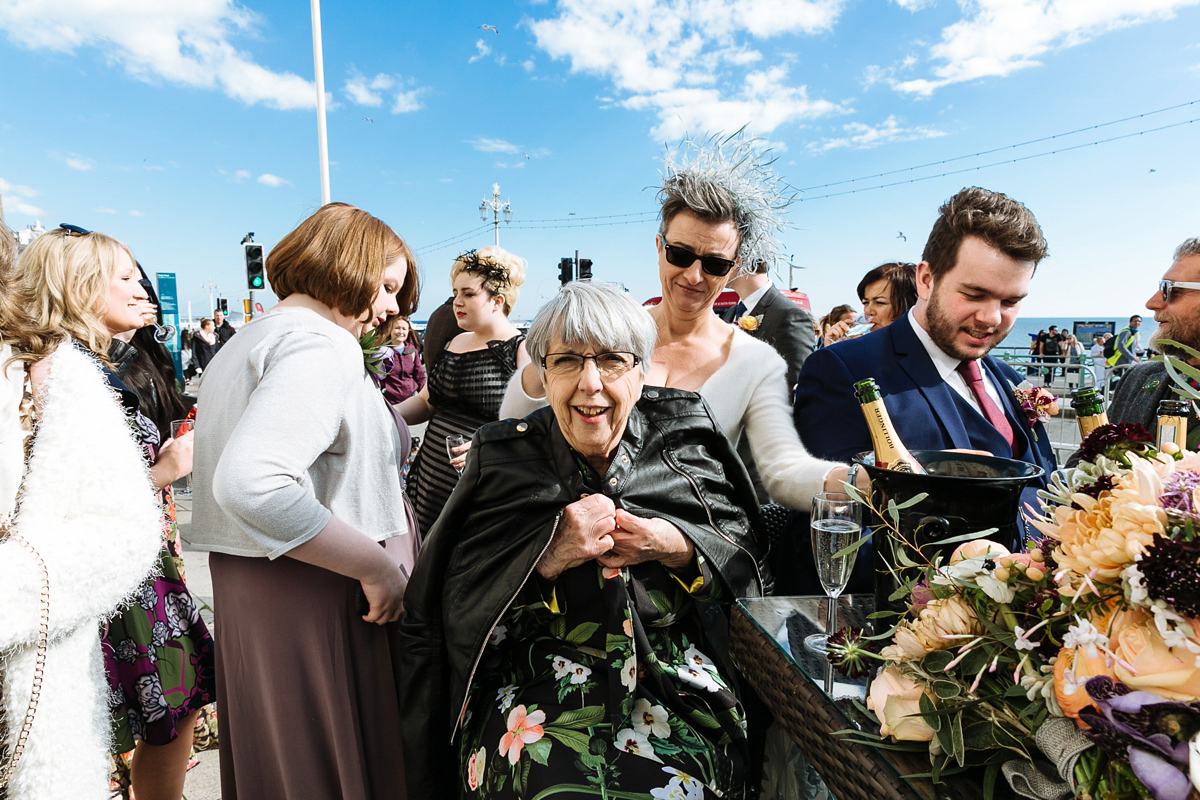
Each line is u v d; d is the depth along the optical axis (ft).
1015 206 4.99
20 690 2.98
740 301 12.01
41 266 5.68
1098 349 27.37
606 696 4.26
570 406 4.42
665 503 4.70
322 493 4.73
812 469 5.10
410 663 4.81
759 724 4.81
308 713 4.64
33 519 3.00
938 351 5.57
